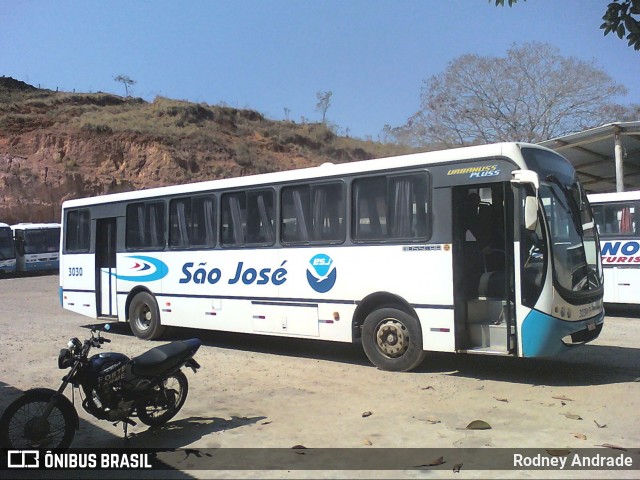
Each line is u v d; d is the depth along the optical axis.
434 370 8.53
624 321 13.85
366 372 8.52
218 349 10.73
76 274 13.48
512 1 7.08
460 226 7.99
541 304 7.27
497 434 5.77
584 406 6.64
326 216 9.19
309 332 9.29
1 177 41.78
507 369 8.54
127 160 48.22
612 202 14.71
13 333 12.74
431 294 8.01
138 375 5.78
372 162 8.75
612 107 33.75
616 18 6.70
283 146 61.53
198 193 11.02
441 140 36.91
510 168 7.50
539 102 35.22
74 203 13.64
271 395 7.41
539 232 7.38
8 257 32.91
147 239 11.92
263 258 9.91
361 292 8.69
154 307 11.70
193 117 58.62
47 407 5.27
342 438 5.75
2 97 55.19
